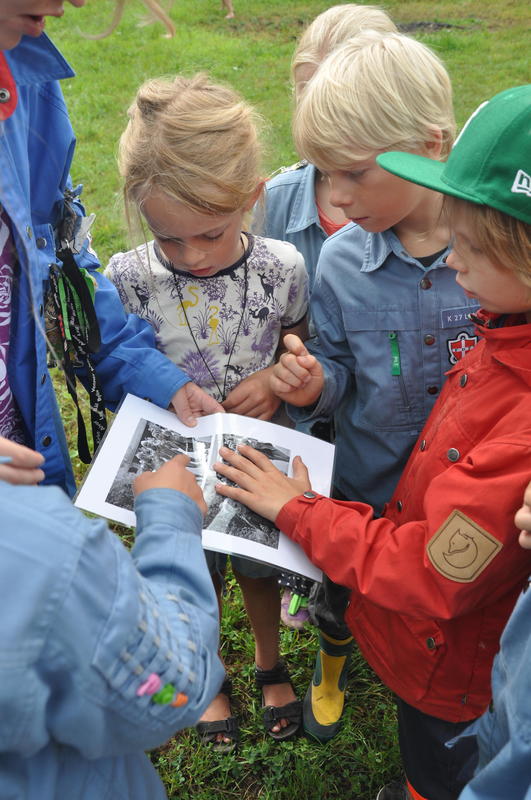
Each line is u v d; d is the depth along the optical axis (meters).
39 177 1.68
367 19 2.16
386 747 2.26
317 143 1.62
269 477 1.67
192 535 1.20
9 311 1.54
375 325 1.83
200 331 1.92
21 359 1.59
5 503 0.84
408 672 1.65
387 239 1.77
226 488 1.67
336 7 2.27
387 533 1.52
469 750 1.63
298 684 2.47
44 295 1.71
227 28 10.66
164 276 1.88
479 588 1.37
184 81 1.71
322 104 1.61
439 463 1.50
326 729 2.25
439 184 1.34
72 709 0.87
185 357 1.95
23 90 1.56
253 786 2.20
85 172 6.06
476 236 1.29
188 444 1.77
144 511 1.23
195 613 1.06
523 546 1.21
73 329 1.73
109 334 1.83
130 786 1.14
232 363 1.96
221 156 1.59
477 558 1.33
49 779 0.97
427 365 1.83
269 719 2.31
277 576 2.05
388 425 1.90
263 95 8.00
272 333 1.98
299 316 2.04
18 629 0.80
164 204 1.61
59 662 0.84
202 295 1.89
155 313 1.92
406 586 1.44
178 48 9.48
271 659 2.35
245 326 1.93
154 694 0.93
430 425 1.64
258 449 1.78
